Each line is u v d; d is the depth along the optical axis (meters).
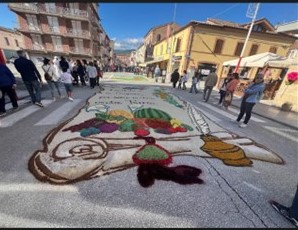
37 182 2.29
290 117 7.15
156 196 2.21
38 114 5.02
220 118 6.08
